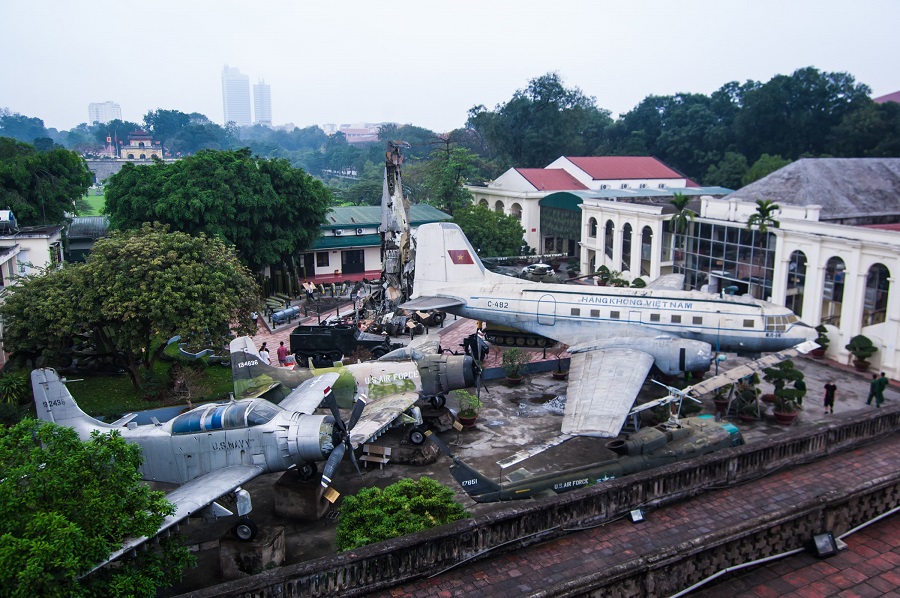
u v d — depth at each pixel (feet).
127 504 36.60
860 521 41.81
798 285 116.26
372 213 194.59
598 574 33.12
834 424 51.19
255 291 98.78
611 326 94.22
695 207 157.58
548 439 77.92
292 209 153.58
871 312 103.96
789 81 277.85
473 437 78.64
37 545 29.89
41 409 60.34
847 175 144.87
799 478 47.55
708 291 136.15
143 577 35.47
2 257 103.14
